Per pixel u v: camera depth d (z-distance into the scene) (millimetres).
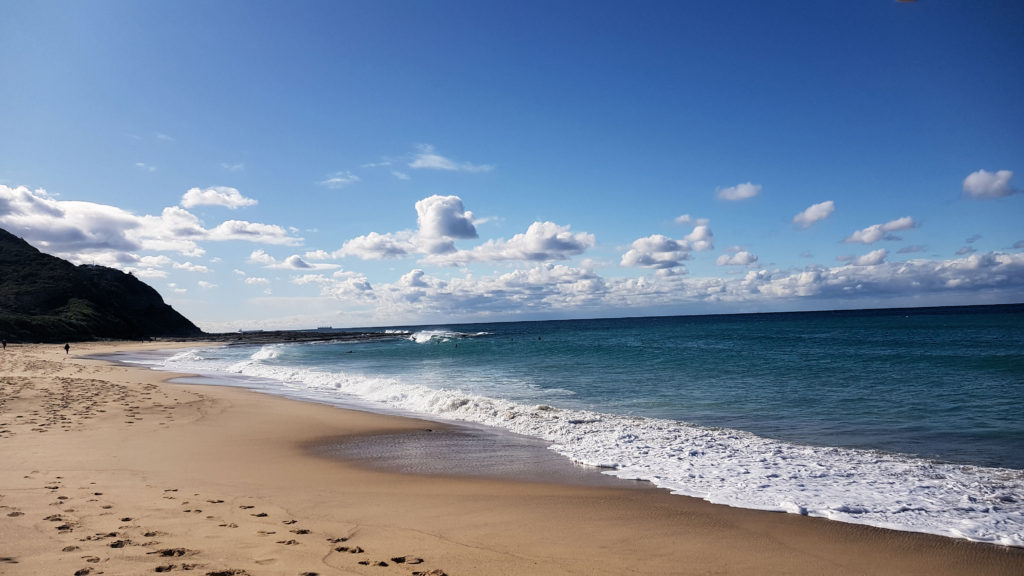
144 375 28312
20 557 5059
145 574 4762
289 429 13820
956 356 29875
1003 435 12234
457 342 70312
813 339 51781
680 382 23219
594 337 70375
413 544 6004
